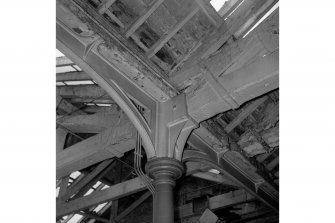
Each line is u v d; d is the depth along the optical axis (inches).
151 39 204.1
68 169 263.6
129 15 192.1
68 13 151.2
